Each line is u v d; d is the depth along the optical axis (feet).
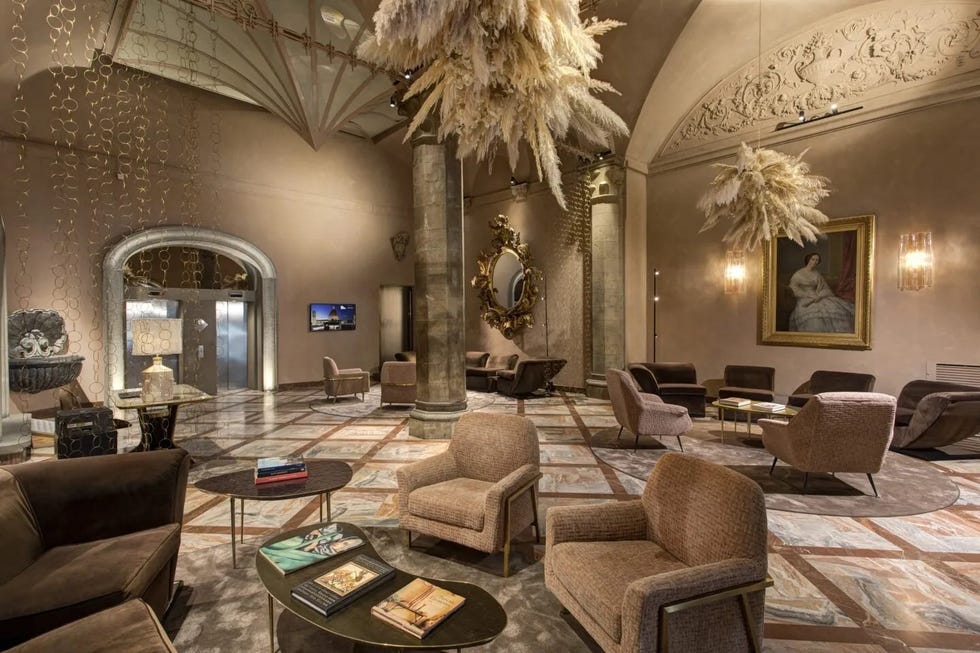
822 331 23.52
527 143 4.59
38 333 23.91
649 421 18.30
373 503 13.61
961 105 19.92
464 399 21.50
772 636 7.73
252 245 34.19
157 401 16.43
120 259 28.40
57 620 6.38
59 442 13.74
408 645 5.61
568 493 14.16
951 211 20.10
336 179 38.83
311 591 6.55
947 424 16.55
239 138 33.78
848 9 21.52
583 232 32.53
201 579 9.64
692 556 7.28
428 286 20.72
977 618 8.20
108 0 21.07
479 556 10.48
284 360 35.99
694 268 28.66
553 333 34.65
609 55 23.79
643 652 5.73
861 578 9.49
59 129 26.35
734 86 26.02
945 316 20.25
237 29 24.94
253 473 10.88
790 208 15.19
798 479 15.20
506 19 3.52
